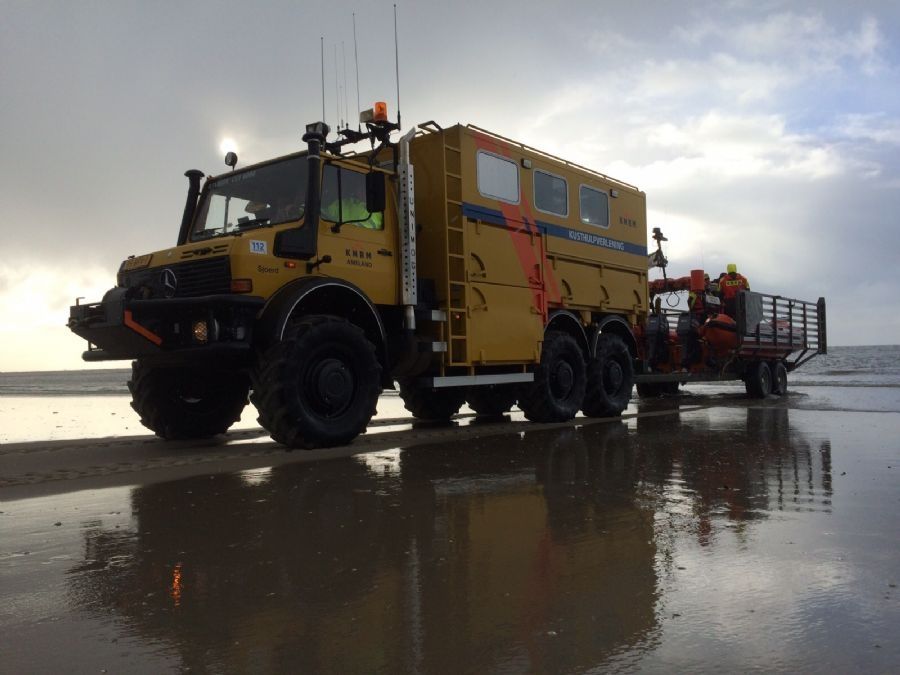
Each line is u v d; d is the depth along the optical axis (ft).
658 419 32.40
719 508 13.41
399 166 26.09
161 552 10.67
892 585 8.96
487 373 29.40
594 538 11.29
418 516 12.85
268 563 10.05
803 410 36.45
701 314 49.24
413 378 28.40
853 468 17.81
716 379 47.39
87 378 290.76
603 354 34.04
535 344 30.32
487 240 28.58
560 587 8.94
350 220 24.34
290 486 15.81
